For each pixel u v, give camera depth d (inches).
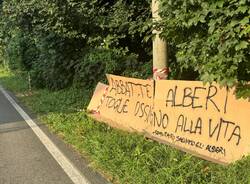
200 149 155.1
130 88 214.1
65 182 144.2
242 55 124.3
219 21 126.2
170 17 150.4
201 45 138.3
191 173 133.3
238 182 121.2
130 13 257.1
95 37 296.0
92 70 320.2
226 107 145.9
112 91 237.5
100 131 209.0
